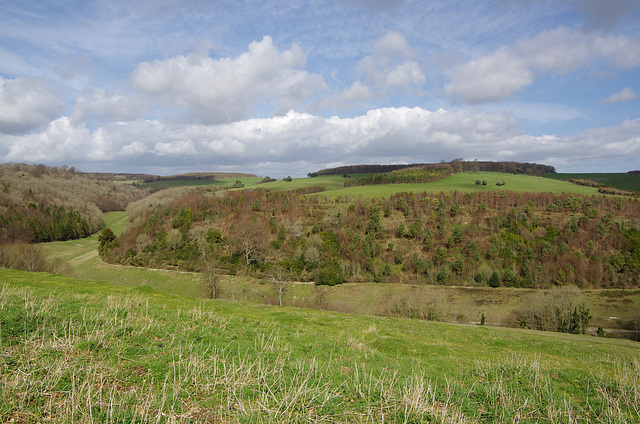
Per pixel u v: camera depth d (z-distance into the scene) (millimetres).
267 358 11055
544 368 13984
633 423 8812
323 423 7418
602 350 23219
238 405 7676
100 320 12258
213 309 21438
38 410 6602
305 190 147750
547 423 8500
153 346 10742
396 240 96250
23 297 14633
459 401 9359
